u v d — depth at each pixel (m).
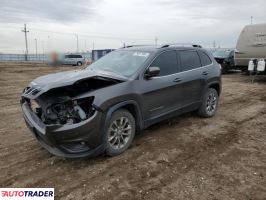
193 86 6.05
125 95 4.43
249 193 3.44
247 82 14.43
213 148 4.87
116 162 4.30
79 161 4.35
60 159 4.44
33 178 3.86
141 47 5.73
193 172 3.98
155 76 5.07
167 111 5.45
